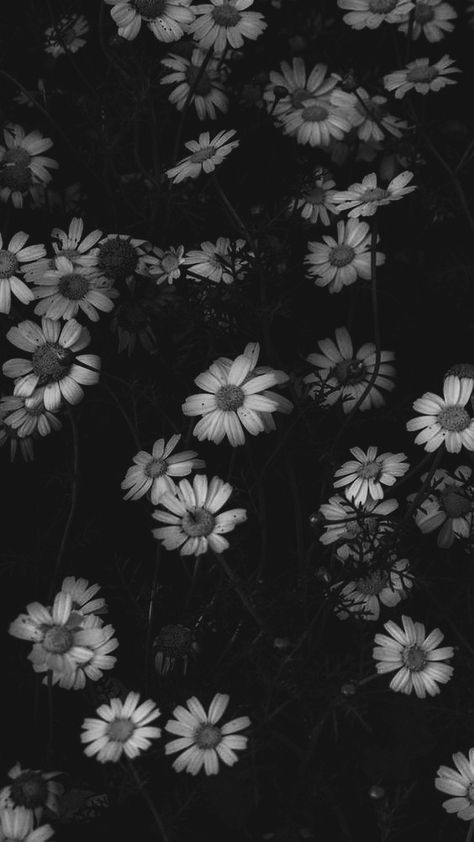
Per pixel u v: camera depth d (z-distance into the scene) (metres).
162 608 0.59
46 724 0.57
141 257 0.62
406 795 0.54
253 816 0.55
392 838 0.54
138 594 0.61
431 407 0.57
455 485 0.59
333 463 0.61
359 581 0.57
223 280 0.64
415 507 0.57
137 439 0.59
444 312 0.68
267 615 0.57
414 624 0.54
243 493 0.62
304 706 0.55
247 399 0.57
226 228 0.69
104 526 0.63
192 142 0.65
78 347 0.59
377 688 0.56
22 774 0.52
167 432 0.65
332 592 0.56
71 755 0.56
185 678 0.57
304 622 0.57
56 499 0.64
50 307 0.59
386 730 0.55
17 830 0.51
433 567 0.60
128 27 0.65
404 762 0.55
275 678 0.54
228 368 0.57
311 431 0.61
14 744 0.57
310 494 0.63
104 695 0.57
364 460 0.58
